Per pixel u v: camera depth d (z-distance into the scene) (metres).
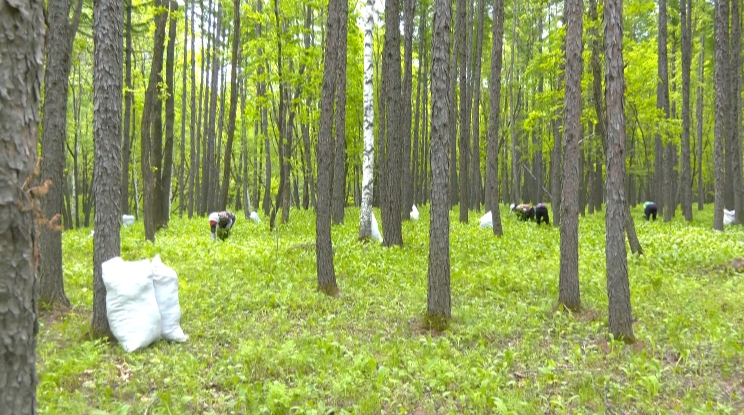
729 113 20.92
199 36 32.81
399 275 10.44
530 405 4.85
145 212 14.58
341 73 13.97
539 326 7.45
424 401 5.05
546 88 31.27
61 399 4.56
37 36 2.30
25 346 2.24
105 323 6.30
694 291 9.23
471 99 29.03
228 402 4.79
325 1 16.64
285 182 20.25
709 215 25.81
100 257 6.36
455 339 6.72
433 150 7.16
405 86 20.81
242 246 14.12
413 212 23.47
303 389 5.00
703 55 33.03
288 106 19.11
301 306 8.27
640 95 19.38
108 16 6.25
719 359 6.16
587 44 12.35
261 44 17.22
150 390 5.10
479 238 15.52
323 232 8.99
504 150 37.28
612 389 5.29
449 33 6.98
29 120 2.26
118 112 6.42
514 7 28.92
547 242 14.64
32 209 2.26
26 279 2.23
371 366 5.61
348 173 37.28
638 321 7.68
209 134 30.22
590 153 22.95
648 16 30.64
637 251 12.23
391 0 14.84
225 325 7.25
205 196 30.28
